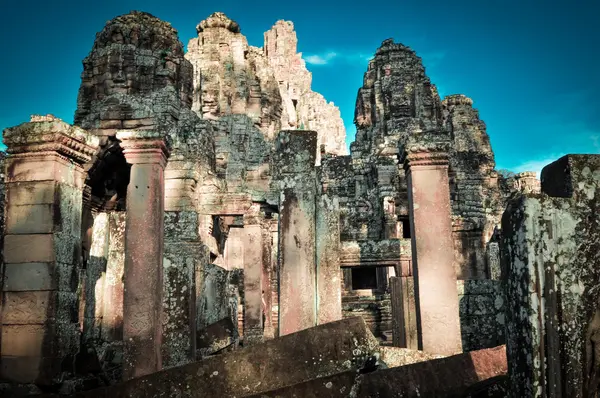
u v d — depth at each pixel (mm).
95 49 18641
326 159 29094
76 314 7832
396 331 10797
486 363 5953
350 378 5219
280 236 9141
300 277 8969
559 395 3826
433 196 8516
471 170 25125
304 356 5402
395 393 5582
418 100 29844
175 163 16094
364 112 31375
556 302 3963
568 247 4039
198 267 11961
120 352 10758
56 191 7574
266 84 35688
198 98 32375
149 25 19422
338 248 9453
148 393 5414
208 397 5305
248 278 17062
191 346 8727
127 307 8062
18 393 6953
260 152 31656
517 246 4172
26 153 7633
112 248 13719
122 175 13680
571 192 4172
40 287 7289
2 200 11578
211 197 18078
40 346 7125
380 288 21469
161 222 8539
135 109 14430
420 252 8391
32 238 7441
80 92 18188
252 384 5324
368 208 24828
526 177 31875
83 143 8000
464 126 36875
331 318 9125
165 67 19234
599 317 3975
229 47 33688
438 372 5816
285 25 62969
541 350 3875
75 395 5719
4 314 7293
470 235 17734
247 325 16562
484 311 10156
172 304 8797
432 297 8234
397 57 30672
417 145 8570
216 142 31078
